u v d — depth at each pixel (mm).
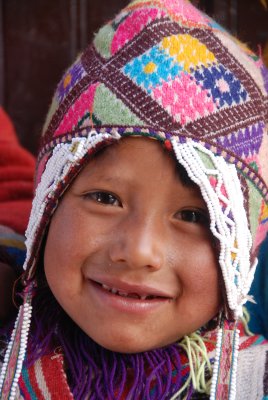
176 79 1109
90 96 1136
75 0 2129
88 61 1186
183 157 1063
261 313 1416
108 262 1095
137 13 1165
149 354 1196
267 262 1397
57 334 1222
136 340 1121
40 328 1220
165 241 1089
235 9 1764
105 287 1121
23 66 2197
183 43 1135
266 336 1425
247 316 1354
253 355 1239
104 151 1088
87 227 1104
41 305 1248
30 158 1877
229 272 1109
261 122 1184
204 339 1228
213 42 1168
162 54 1121
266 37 1755
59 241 1124
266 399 1180
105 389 1173
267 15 1748
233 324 1185
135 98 1101
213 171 1088
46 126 1249
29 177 1801
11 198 1743
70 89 1183
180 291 1114
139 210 1082
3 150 1811
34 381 1169
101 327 1122
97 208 1103
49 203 1138
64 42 2156
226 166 1103
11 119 2221
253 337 1288
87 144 1086
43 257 1202
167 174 1071
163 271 1094
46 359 1190
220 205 1091
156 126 1082
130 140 1081
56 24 2158
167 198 1080
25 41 2186
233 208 1104
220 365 1170
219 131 1110
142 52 1129
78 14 2135
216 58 1152
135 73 1116
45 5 2158
